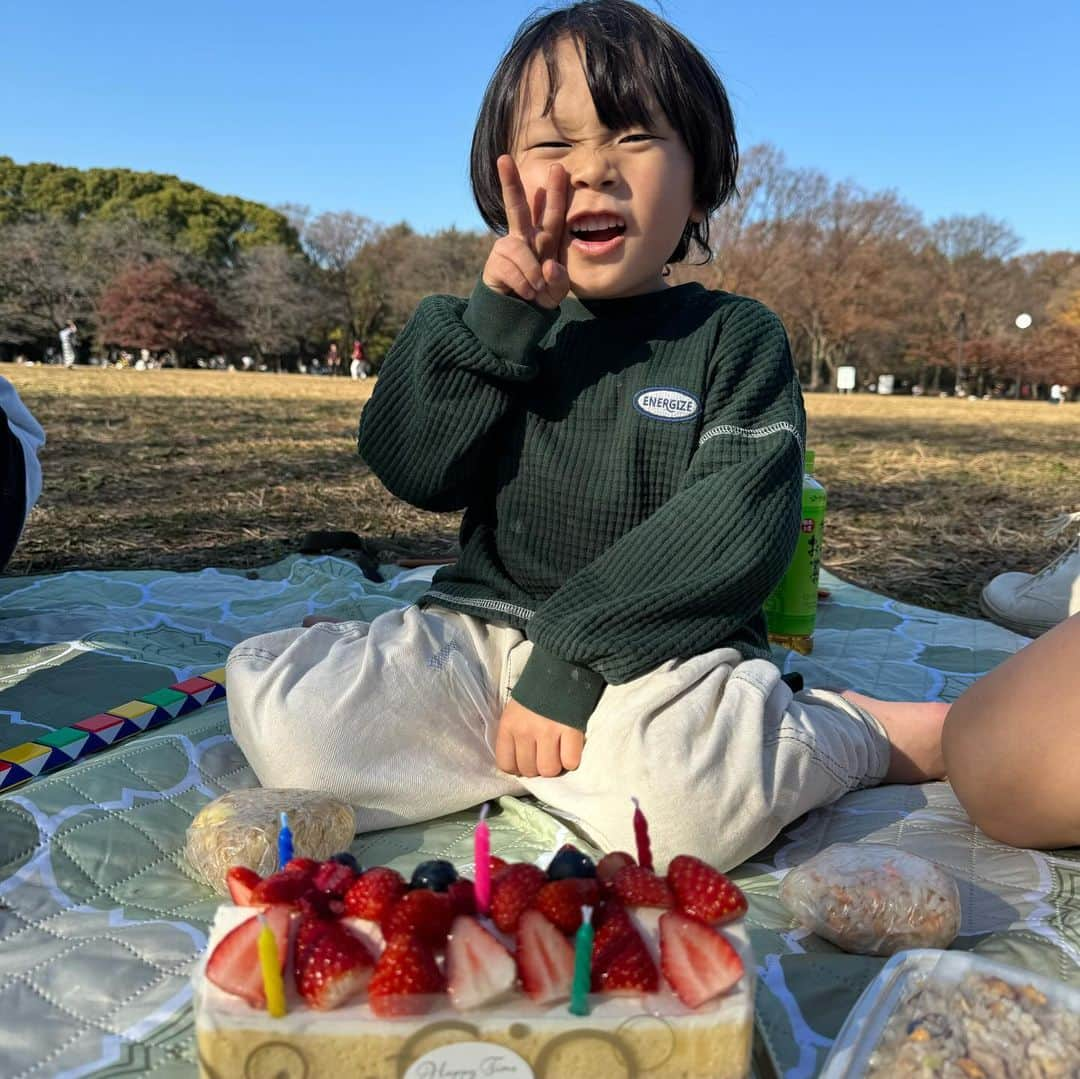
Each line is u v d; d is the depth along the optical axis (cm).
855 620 119
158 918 56
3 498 93
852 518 207
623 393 74
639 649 64
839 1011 50
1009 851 64
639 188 71
